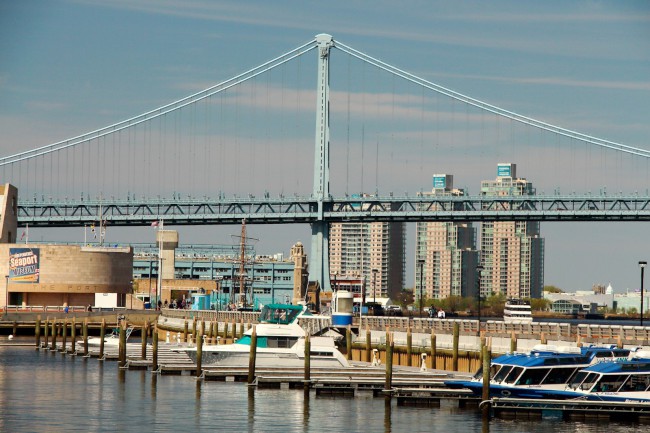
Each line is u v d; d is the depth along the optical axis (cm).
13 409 15188
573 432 13362
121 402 15738
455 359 18112
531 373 14200
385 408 15088
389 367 15338
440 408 15075
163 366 18788
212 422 14162
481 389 14712
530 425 13812
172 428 13750
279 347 18350
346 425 13950
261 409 15025
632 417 13975
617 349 14512
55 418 14450
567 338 17350
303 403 15500
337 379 16588
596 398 14050
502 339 17800
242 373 17775
